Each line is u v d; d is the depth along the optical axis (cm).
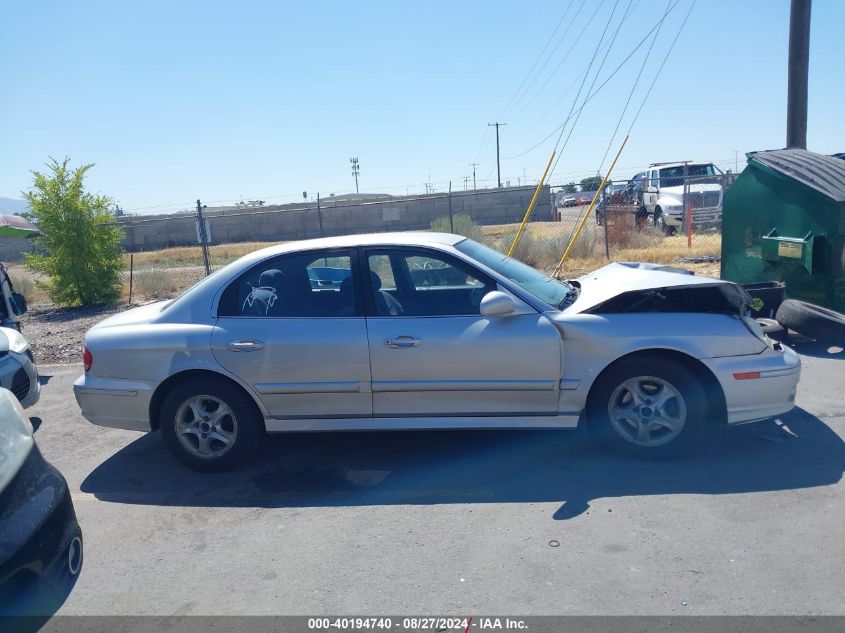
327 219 3259
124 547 422
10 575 276
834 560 359
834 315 730
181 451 519
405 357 489
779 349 487
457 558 384
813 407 582
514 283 500
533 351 479
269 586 370
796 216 820
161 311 534
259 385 504
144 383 512
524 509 435
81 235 1507
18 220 1454
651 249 1577
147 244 3384
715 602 330
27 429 329
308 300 511
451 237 561
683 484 452
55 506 312
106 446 603
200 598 363
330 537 417
